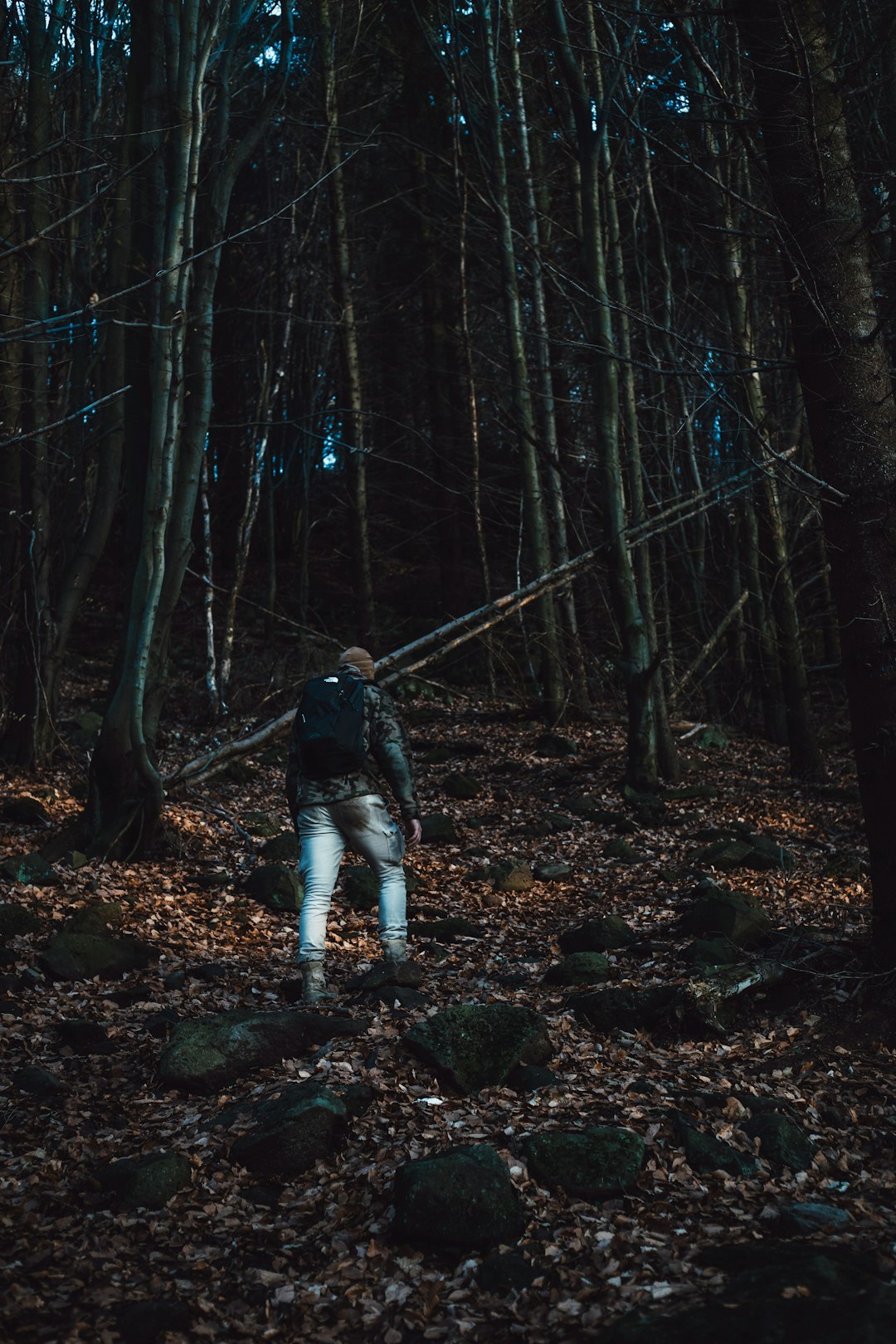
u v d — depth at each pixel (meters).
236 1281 3.12
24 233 10.66
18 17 10.03
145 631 8.59
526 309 20.72
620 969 5.85
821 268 4.59
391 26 21.47
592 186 12.20
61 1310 2.94
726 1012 4.72
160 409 8.57
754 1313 2.68
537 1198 3.39
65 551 12.92
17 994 5.39
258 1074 4.39
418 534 25.64
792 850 9.43
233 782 12.25
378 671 11.58
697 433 17.22
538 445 14.55
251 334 23.20
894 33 5.02
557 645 16.64
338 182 18.53
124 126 9.46
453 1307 2.94
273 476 24.44
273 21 11.20
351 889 7.61
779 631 13.30
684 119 5.73
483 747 14.84
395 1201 3.34
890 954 4.59
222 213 9.22
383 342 27.34
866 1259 2.98
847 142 4.73
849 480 4.55
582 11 12.81
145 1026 4.98
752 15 4.67
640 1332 2.67
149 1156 3.68
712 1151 3.57
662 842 9.95
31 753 11.66
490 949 6.54
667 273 14.48
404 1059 4.31
